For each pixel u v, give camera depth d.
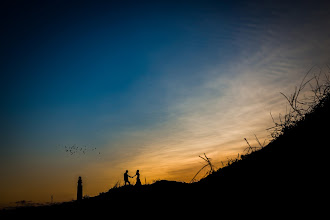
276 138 4.65
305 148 3.70
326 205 2.60
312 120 3.97
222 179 4.68
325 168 3.15
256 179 3.91
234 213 3.37
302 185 3.14
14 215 11.27
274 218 2.83
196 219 3.87
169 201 5.88
